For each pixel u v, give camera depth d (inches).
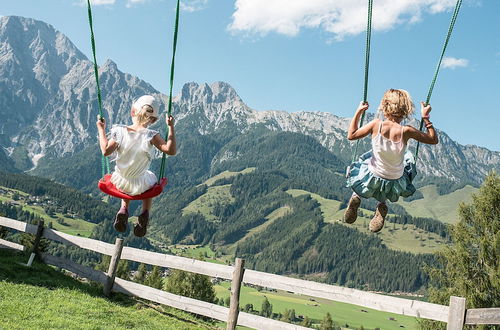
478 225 925.8
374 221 218.2
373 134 206.5
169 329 413.7
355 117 216.5
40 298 434.3
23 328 334.6
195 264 453.1
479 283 890.1
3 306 384.2
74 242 553.9
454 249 938.7
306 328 380.2
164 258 473.4
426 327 855.7
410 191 212.4
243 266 419.2
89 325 372.8
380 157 203.5
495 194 903.1
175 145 209.3
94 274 520.7
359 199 217.0
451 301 324.5
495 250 880.3
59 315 390.0
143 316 446.6
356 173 214.1
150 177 218.7
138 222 224.8
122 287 502.0
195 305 448.1
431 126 209.9
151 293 480.7
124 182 211.8
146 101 216.8
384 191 208.4
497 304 878.4
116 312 440.5
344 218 219.0
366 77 214.2
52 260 569.3
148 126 218.8
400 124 204.7
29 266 547.5
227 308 427.8
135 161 207.9
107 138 212.5
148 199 225.1
